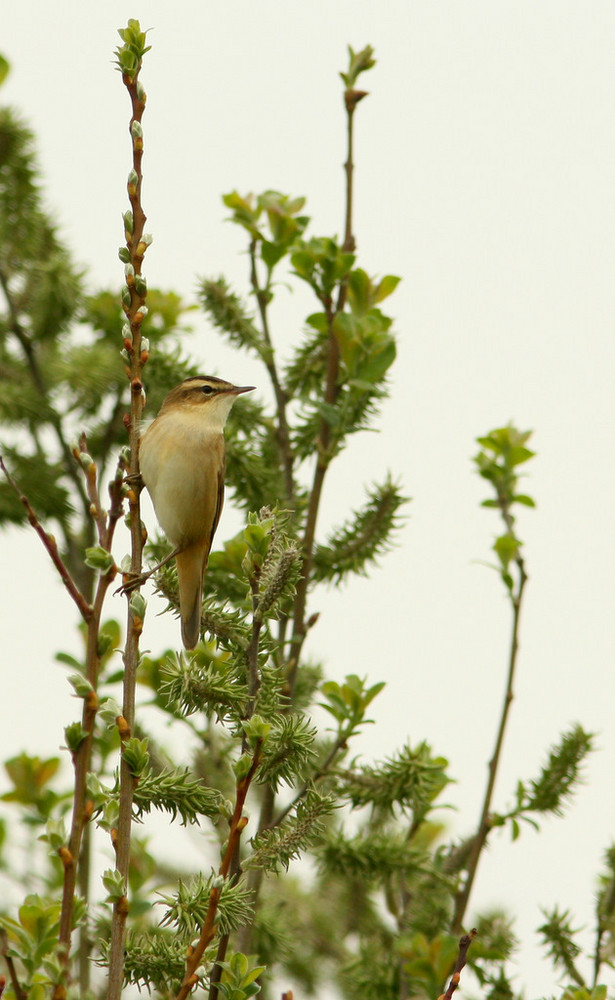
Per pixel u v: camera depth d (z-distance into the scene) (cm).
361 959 1038
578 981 913
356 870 950
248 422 1180
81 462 601
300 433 1134
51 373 1409
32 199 1455
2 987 544
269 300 1152
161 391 1203
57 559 569
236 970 648
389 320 1098
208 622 770
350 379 1048
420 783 892
